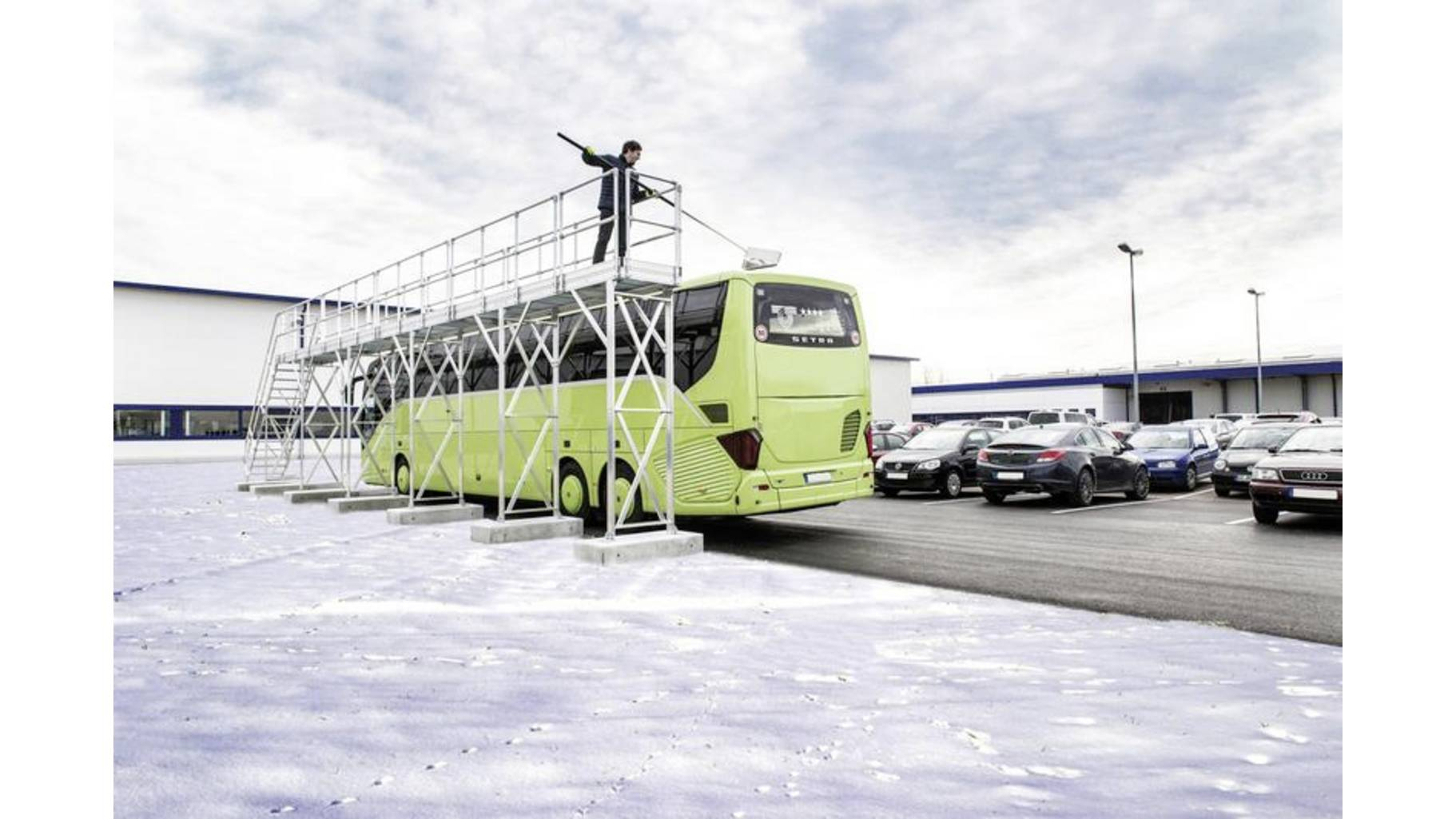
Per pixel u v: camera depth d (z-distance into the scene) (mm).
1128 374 54000
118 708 4004
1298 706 3994
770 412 9555
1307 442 11750
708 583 7273
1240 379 54219
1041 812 2904
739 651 5039
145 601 6547
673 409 9492
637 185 9516
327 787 3137
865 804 2975
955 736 3633
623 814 2900
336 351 15305
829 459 10117
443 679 4484
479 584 7238
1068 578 7570
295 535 10781
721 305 9695
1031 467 14195
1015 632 5527
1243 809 2912
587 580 7434
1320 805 2938
